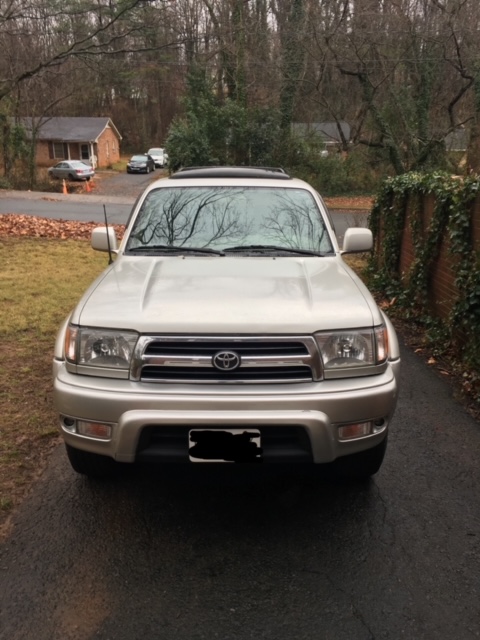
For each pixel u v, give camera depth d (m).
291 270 3.50
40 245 11.60
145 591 2.52
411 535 2.93
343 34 23.70
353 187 29.89
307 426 2.68
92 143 55.28
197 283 3.21
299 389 2.75
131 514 3.09
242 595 2.50
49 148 55.28
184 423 2.65
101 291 3.15
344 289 3.20
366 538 2.90
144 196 4.39
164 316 2.80
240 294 3.04
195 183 4.46
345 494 3.30
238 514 3.11
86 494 3.27
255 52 28.11
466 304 5.02
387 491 3.34
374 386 2.83
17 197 26.09
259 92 28.70
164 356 2.74
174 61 36.03
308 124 29.97
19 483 3.36
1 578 2.58
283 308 2.89
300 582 2.59
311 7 24.48
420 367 5.47
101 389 2.75
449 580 2.60
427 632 2.31
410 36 22.25
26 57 23.75
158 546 2.83
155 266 3.54
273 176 4.73
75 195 28.81
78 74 37.84
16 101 36.94
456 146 25.36
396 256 8.30
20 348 5.65
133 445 2.71
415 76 25.09
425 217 7.02
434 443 3.92
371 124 27.19
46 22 18.73
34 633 2.28
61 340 3.04
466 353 5.26
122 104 71.44
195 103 28.31
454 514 3.11
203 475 3.48
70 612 2.39
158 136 71.81
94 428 2.78
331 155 30.11
